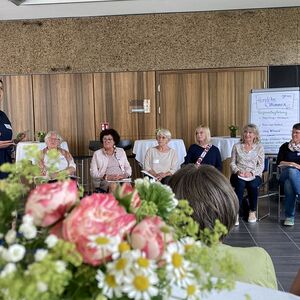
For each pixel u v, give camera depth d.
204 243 0.68
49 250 0.56
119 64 6.79
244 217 4.73
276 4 6.35
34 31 6.83
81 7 6.23
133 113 6.83
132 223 0.60
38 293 0.51
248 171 4.61
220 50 6.66
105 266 0.56
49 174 0.69
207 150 4.64
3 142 3.33
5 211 0.61
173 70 6.73
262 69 6.63
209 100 6.73
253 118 5.86
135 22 6.71
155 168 4.55
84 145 6.91
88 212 0.58
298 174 4.34
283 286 2.82
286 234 4.11
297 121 5.75
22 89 6.90
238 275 0.67
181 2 6.11
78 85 6.86
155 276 0.56
